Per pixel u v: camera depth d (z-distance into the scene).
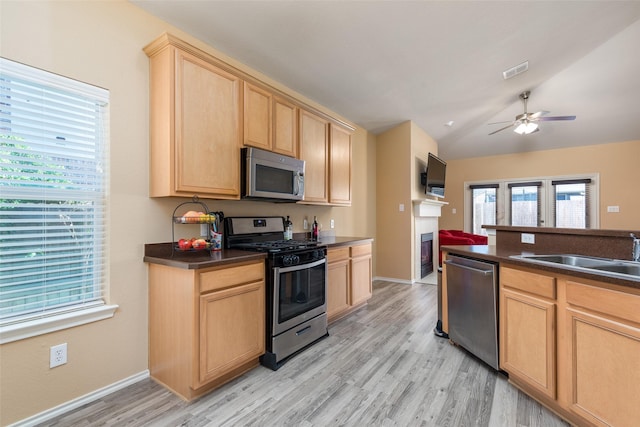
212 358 1.85
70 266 1.79
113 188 1.90
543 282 1.72
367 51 2.76
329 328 3.01
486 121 5.48
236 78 2.33
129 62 1.98
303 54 2.74
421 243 5.38
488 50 2.95
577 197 6.45
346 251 3.26
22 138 1.60
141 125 2.03
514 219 7.11
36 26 1.61
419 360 2.34
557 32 2.85
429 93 3.86
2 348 1.50
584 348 1.49
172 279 1.88
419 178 5.42
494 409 1.74
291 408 1.75
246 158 2.35
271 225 2.97
